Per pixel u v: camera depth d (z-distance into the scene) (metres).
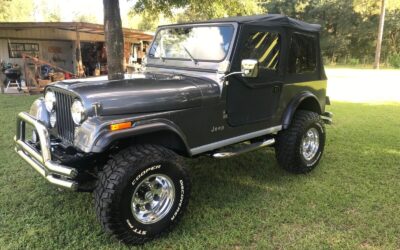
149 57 4.32
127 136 2.77
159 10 10.55
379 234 3.09
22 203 3.57
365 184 4.15
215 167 4.66
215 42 3.64
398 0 27.53
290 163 4.34
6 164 4.60
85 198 3.68
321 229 3.18
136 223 2.85
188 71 3.78
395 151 5.42
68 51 16.66
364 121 7.71
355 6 30.28
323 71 4.86
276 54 3.97
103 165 3.10
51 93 3.37
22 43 15.26
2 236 2.99
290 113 4.21
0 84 12.69
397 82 16.81
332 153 5.32
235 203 3.66
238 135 3.74
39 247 2.86
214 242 2.96
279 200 3.74
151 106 2.98
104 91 2.91
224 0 10.81
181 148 3.24
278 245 2.94
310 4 38.12
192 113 3.26
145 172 2.83
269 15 3.89
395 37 34.81
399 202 3.69
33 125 3.00
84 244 2.90
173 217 3.06
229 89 3.52
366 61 35.38
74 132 2.99
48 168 2.78
